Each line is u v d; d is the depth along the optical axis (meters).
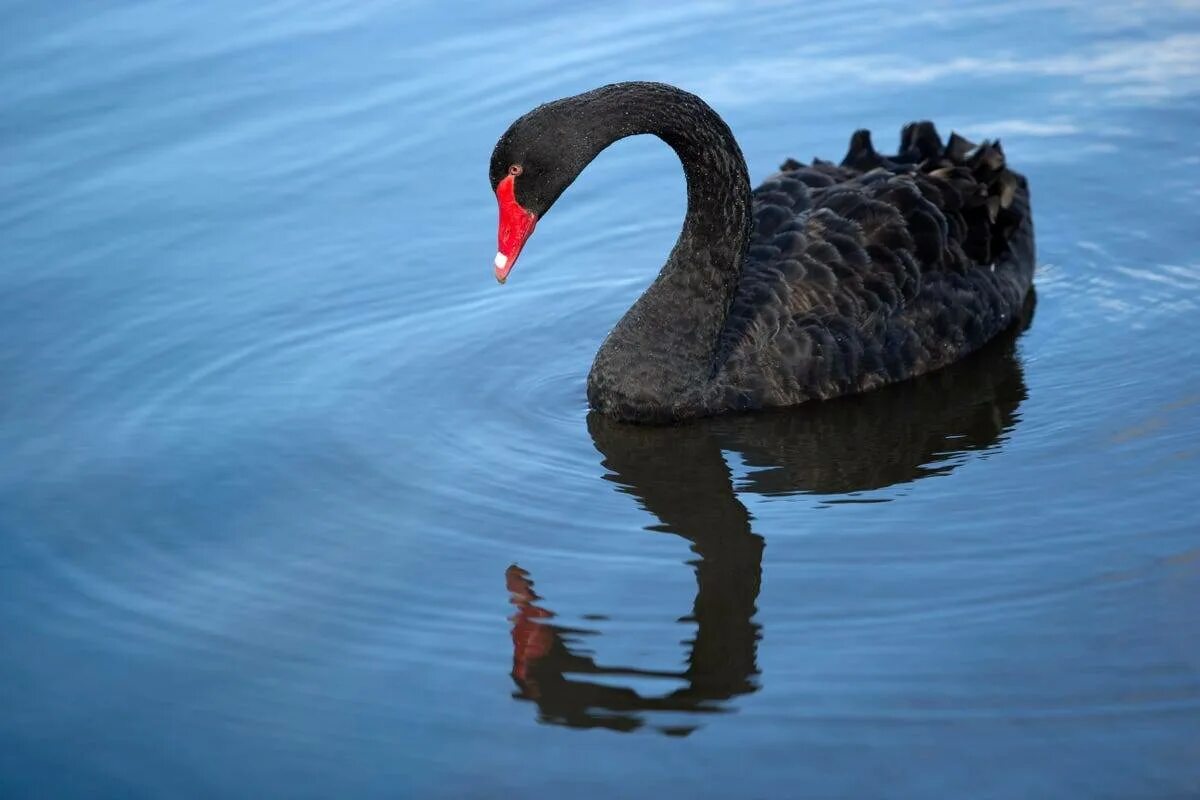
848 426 11.91
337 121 16.14
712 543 10.34
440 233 14.69
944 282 12.84
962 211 13.20
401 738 8.62
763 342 12.20
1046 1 18.28
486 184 15.37
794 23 18.09
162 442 11.69
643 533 10.49
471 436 11.81
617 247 14.91
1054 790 7.93
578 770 8.30
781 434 11.84
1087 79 16.78
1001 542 10.08
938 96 16.67
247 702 8.95
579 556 10.25
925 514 10.50
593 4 18.38
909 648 9.09
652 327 11.94
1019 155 15.75
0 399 12.26
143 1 18.03
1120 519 10.21
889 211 12.72
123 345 13.00
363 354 13.05
